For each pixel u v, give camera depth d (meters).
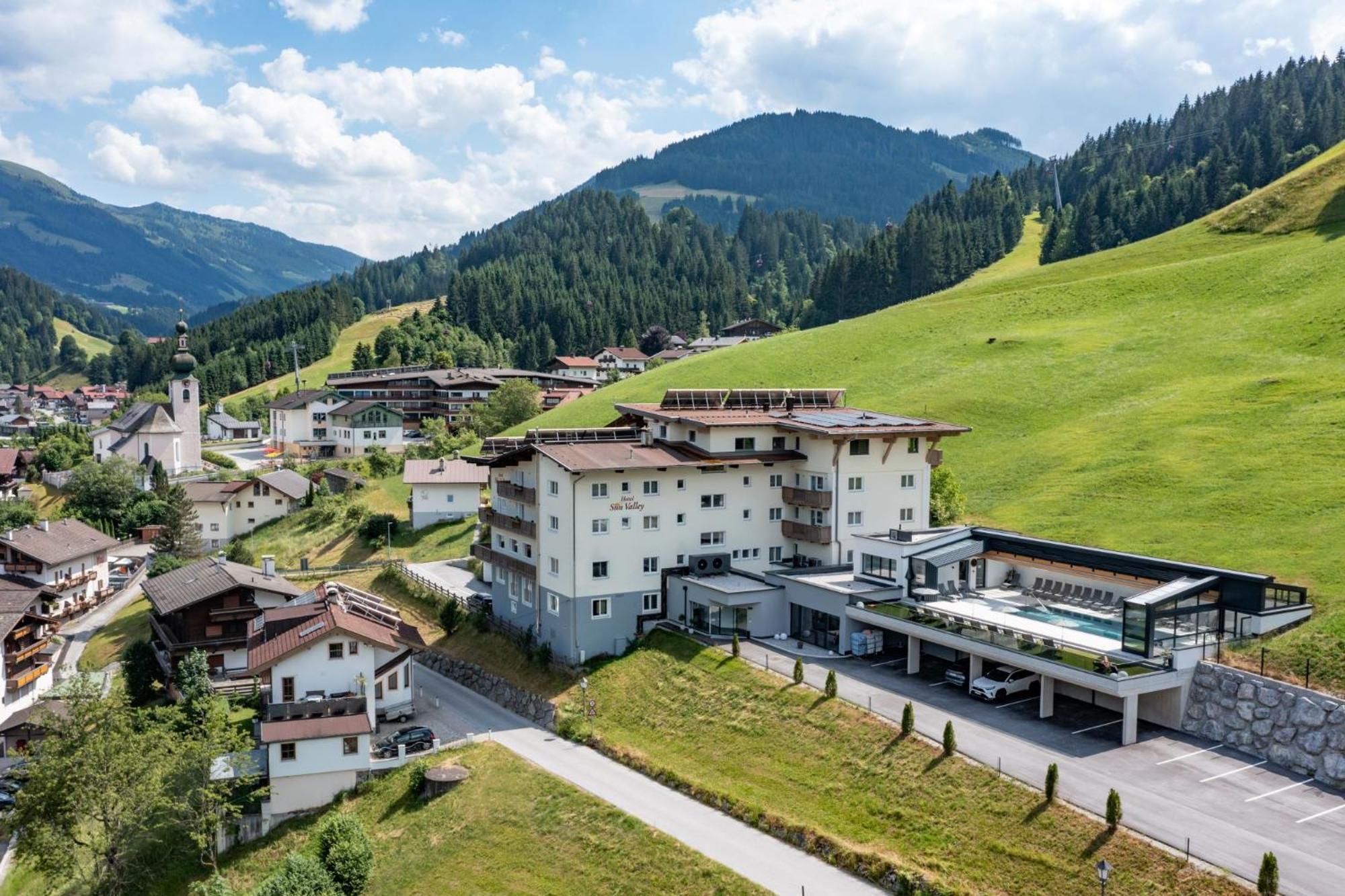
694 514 75.25
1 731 70.06
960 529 69.75
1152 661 50.75
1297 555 65.25
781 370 150.50
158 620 85.25
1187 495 81.88
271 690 63.72
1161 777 45.12
